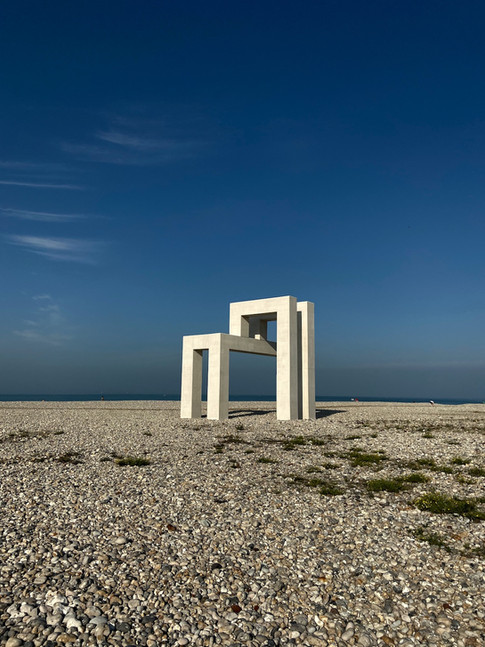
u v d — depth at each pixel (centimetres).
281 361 3048
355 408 4484
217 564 749
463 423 2716
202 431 2330
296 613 615
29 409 3969
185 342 3225
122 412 3662
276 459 1576
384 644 552
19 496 1109
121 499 1093
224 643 550
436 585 686
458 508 1002
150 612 611
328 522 945
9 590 655
